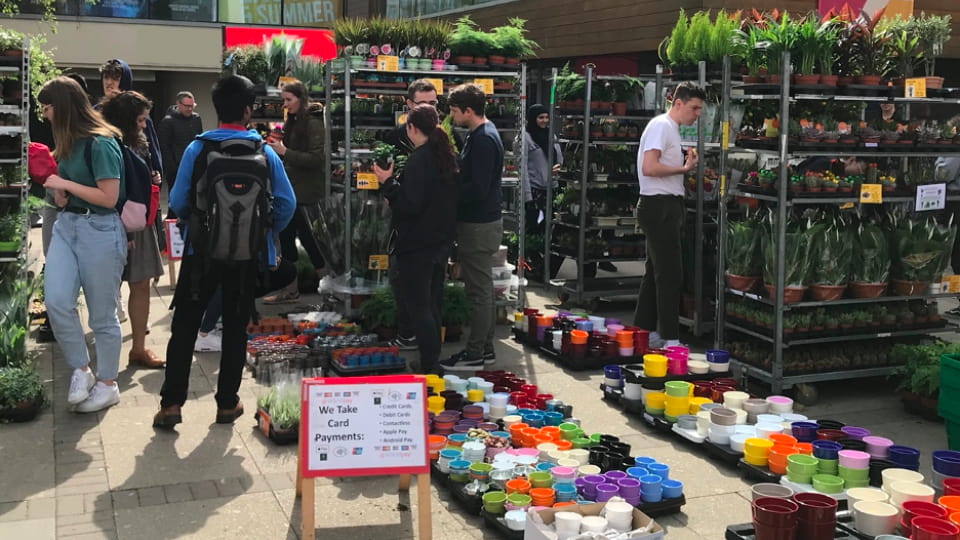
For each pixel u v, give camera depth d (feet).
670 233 20.74
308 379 11.54
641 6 37.35
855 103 20.10
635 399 17.40
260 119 29.30
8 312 18.85
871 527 11.48
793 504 11.20
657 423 16.56
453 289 23.03
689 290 23.77
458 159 18.88
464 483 13.35
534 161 30.40
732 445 14.97
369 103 24.09
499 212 19.44
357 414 11.51
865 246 18.80
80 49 57.06
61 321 16.03
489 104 25.18
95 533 11.91
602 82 26.78
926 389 17.58
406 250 17.95
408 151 22.41
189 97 34.09
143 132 20.66
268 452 14.90
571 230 28.35
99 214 15.99
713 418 15.40
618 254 27.45
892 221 19.84
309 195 25.84
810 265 18.40
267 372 18.47
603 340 20.76
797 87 18.24
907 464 13.82
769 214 19.48
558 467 13.09
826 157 19.16
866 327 19.07
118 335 16.79
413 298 18.17
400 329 21.66
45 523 12.15
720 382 17.78
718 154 23.08
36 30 55.62
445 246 18.13
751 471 14.26
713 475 14.55
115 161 15.72
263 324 22.12
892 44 19.92
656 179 20.61
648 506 12.73
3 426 15.83
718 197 22.90
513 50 24.35
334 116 23.97
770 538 10.90
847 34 19.20
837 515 12.16
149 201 17.81
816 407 18.48
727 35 22.41
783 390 19.21
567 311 26.61
